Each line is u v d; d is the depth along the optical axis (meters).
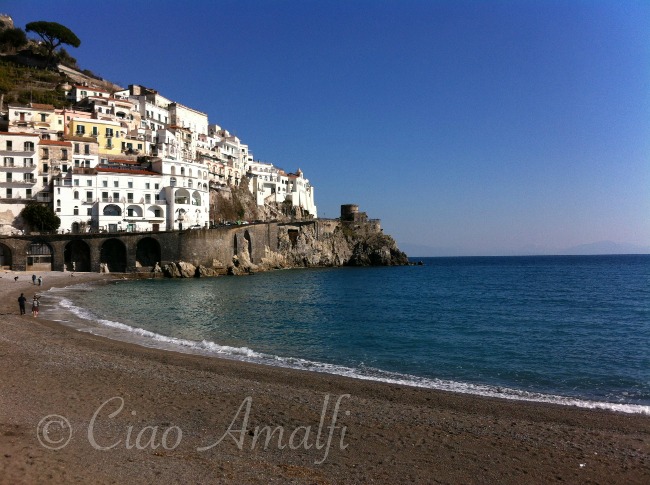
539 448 15.05
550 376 26.30
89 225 96.38
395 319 48.50
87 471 11.58
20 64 139.75
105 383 20.23
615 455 14.65
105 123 114.25
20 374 21.03
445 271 162.62
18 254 83.88
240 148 169.25
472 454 14.45
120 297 61.59
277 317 48.25
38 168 96.06
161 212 104.62
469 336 38.75
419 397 20.58
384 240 175.12
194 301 59.44
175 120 145.00
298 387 21.36
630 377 26.17
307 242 149.12
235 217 136.75
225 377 22.22
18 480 10.65
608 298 72.62
